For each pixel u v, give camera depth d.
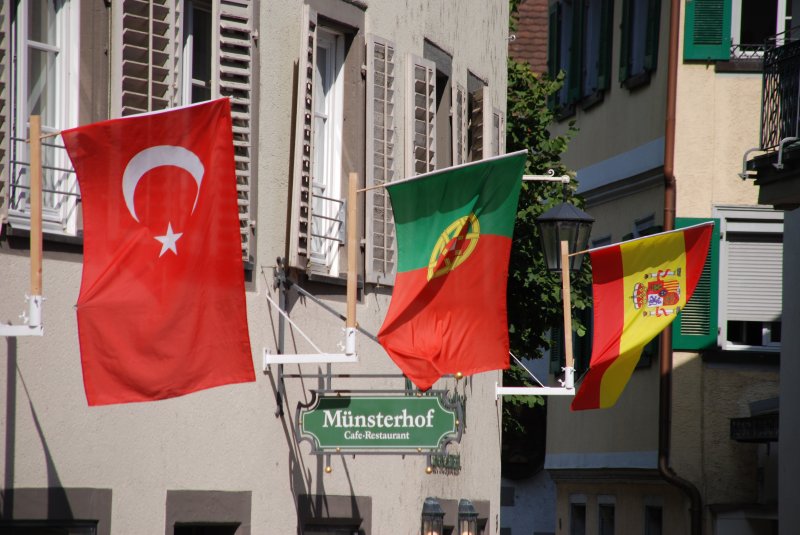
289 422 17.97
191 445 16.25
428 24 22.08
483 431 25.12
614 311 21.44
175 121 13.19
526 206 30.72
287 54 17.95
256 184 17.36
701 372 33.44
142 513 15.52
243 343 13.66
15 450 13.95
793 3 27.80
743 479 33.19
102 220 13.02
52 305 14.42
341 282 19.14
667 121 33.84
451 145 22.98
